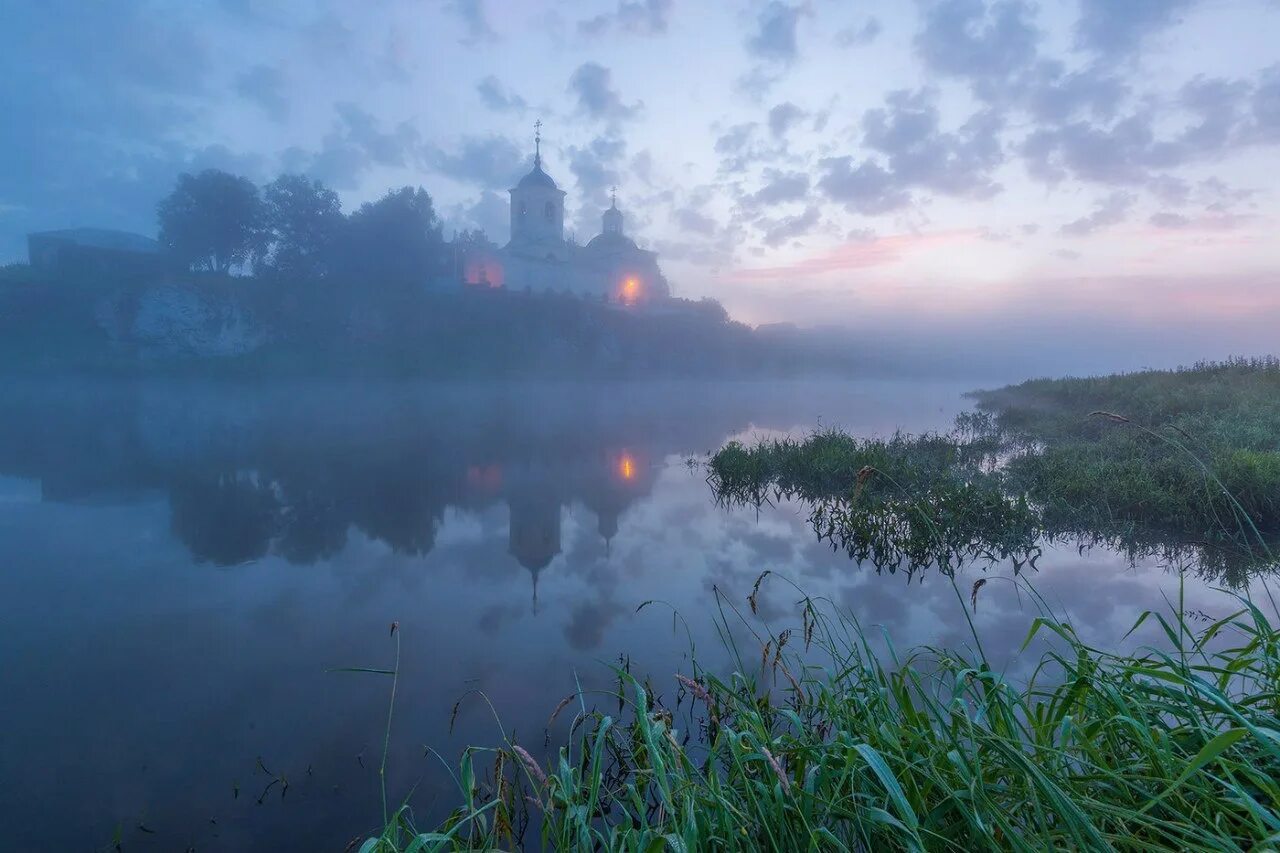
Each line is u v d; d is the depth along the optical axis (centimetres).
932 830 231
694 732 469
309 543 1241
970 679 279
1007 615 698
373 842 263
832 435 1958
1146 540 984
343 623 810
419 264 10269
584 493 1681
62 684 645
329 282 9712
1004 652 593
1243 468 1040
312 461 2366
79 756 516
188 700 609
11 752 523
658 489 1702
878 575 866
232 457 2470
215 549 1205
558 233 11231
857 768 265
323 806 443
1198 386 2127
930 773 247
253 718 572
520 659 676
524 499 1630
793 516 1264
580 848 268
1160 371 2870
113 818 437
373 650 720
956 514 1051
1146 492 1091
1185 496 1050
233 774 486
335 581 997
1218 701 214
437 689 614
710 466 1961
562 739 499
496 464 2252
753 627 705
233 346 8588
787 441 1952
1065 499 1163
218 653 723
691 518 1316
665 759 313
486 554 1134
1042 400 3177
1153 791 222
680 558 1022
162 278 8688
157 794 463
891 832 233
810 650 619
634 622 762
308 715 572
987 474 1481
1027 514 1066
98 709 594
